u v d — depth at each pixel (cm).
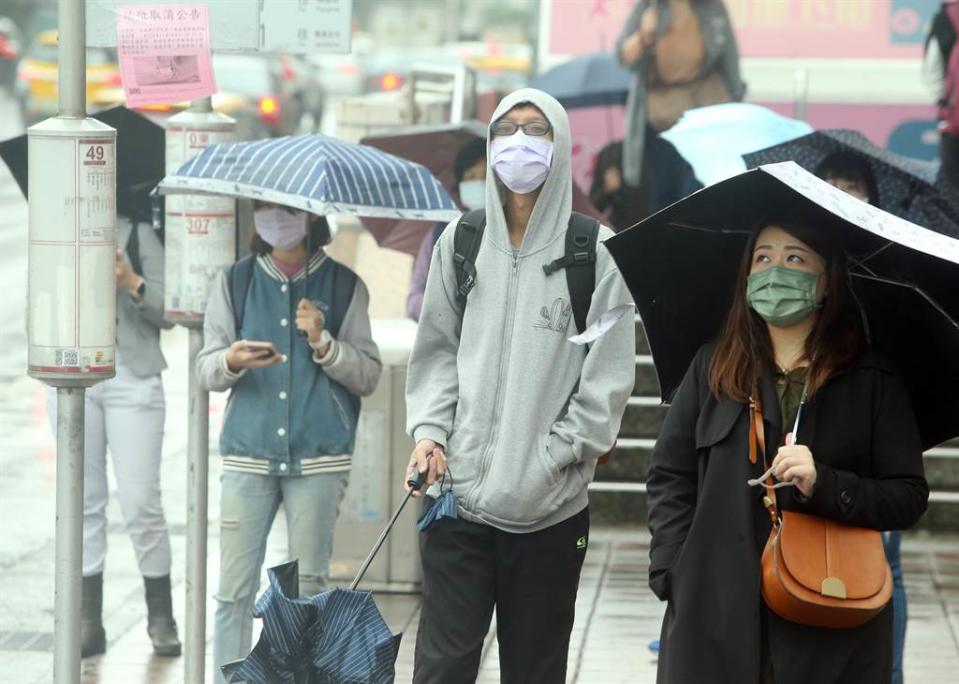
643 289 1287
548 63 3734
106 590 2381
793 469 1138
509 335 1423
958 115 2900
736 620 1175
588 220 1436
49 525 2719
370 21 10525
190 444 1772
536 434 1411
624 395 1410
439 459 1393
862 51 3578
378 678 1250
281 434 1730
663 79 3291
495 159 1410
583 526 1452
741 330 1240
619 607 2352
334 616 1256
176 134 1812
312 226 1781
